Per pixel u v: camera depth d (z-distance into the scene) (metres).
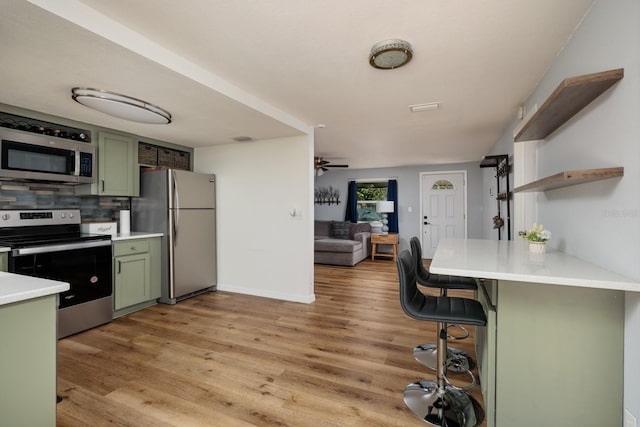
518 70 2.21
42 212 2.96
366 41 1.83
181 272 3.69
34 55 1.76
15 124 2.64
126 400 1.83
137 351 2.45
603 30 1.43
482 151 5.25
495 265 1.53
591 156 1.57
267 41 1.83
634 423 1.23
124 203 3.80
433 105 2.93
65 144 2.90
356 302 3.74
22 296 1.11
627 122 1.26
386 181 7.41
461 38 1.80
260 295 3.97
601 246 1.49
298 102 2.85
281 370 2.17
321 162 5.26
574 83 1.34
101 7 1.52
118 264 3.15
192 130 3.39
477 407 1.78
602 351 1.34
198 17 1.60
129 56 1.78
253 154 3.97
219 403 1.81
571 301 1.38
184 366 2.22
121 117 2.66
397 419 1.68
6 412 1.10
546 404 1.42
